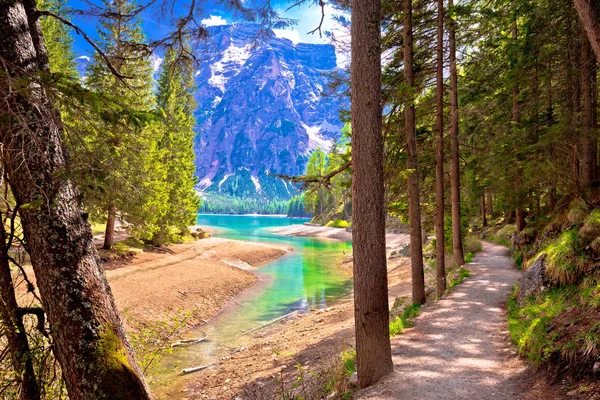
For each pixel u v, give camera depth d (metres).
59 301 4.62
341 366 7.94
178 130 36.47
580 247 8.74
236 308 20.22
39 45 5.02
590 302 6.63
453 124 16.70
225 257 34.34
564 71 14.81
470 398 5.52
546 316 7.31
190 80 7.46
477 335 8.59
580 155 13.81
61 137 4.98
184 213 36.59
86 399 4.54
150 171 25.25
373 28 6.00
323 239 64.06
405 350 7.76
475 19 14.66
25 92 3.81
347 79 12.27
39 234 4.60
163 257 29.06
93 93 3.96
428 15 13.79
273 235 72.50
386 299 6.26
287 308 20.23
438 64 13.85
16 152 4.46
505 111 22.06
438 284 13.41
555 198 17.20
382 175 6.13
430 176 17.83
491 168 18.83
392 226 62.91
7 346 5.05
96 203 17.86
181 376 11.27
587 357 5.18
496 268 17.19
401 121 12.96
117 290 18.72
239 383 10.30
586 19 6.41
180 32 6.71
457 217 17.86
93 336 4.69
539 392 5.38
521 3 14.94
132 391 4.69
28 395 4.94
